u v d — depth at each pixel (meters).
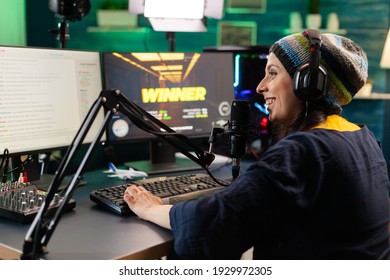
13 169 1.50
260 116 2.05
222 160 1.98
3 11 2.08
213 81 1.92
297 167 0.95
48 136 1.55
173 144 1.14
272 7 2.99
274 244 0.98
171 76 1.84
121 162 2.19
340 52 1.03
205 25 2.21
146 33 2.51
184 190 1.37
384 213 1.06
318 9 3.08
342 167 0.97
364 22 3.13
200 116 1.90
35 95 1.51
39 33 2.19
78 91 1.65
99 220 1.18
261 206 0.93
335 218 0.96
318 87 1.00
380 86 3.18
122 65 1.75
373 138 1.14
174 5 2.11
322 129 1.03
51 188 0.89
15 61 1.45
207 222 0.94
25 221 1.14
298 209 0.93
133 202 1.22
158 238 1.05
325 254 0.95
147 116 1.02
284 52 1.06
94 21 2.35
